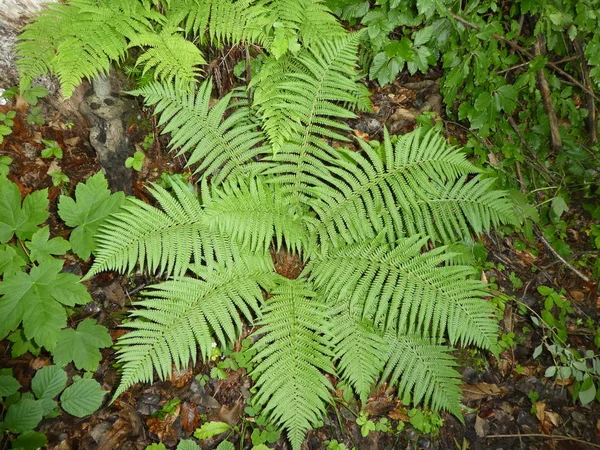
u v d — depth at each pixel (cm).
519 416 146
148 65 121
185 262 119
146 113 149
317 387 115
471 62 158
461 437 141
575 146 175
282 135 128
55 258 127
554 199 165
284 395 114
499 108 155
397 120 175
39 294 116
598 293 168
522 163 181
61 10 121
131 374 109
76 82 112
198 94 134
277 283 131
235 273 124
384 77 153
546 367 154
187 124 132
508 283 166
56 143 143
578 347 158
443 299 118
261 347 136
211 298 118
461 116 159
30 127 140
